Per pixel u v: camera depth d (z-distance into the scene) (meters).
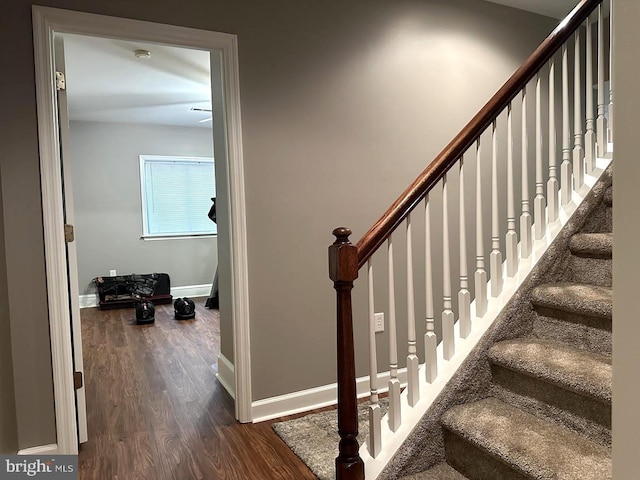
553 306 1.85
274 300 2.67
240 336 2.57
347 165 2.85
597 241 1.92
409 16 3.01
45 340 2.16
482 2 3.27
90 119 6.40
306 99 2.70
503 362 1.77
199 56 3.88
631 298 0.83
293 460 2.18
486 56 3.30
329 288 2.84
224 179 3.07
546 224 2.12
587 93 2.21
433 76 3.11
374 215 2.95
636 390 0.83
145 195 6.89
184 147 7.13
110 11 2.22
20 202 2.09
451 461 1.76
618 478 0.86
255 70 2.55
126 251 6.79
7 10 2.04
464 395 1.82
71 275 2.36
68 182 2.34
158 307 6.23
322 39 2.73
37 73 2.09
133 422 2.63
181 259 7.14
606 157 2.25
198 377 3.40
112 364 3.72
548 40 2.01
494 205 1.96
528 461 1.41
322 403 2.82
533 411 1.72
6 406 2.04
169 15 2.33
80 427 2.37
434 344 1.85
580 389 1.50
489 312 1.93
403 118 3.02
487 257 3.32
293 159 2.68
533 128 3.50
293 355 2.74
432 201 3.11
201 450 2.29
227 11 2.46
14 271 2.09
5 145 2.06
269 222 2.63
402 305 3.03
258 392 2.64
